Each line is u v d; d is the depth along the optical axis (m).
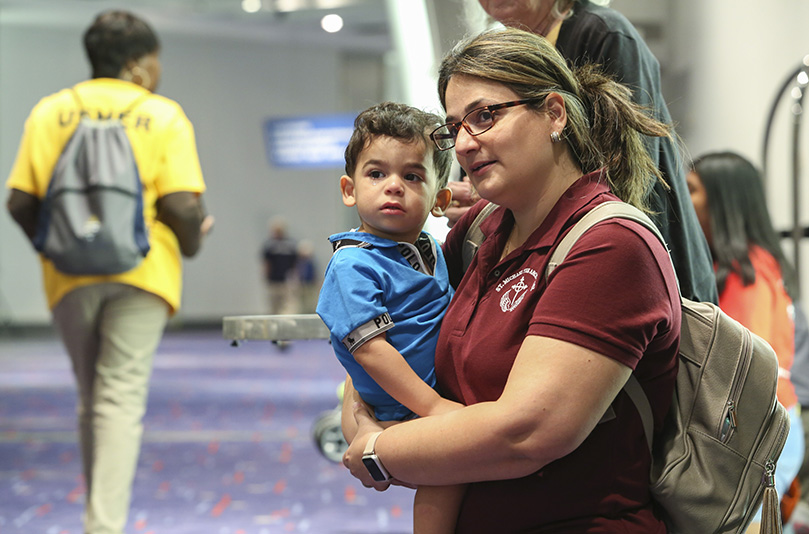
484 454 1.33
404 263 1.61
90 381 3.08
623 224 1.36
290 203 20.28
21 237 18.11
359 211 1.63
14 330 17.81
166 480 4.99
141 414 3.07
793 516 3.11
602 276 1.33
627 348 1.31
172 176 3.12
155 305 3.08
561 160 1.47
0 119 18.17
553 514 1.41
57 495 4.59
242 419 7.20
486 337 1.45
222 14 17.91
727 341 1.47
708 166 3.05
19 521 4.05
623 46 1.82
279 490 4.77
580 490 1.40
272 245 17.38
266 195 20.12
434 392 1.48
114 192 2.95
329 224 20.53
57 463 5.43
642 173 1.56
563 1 1.92
